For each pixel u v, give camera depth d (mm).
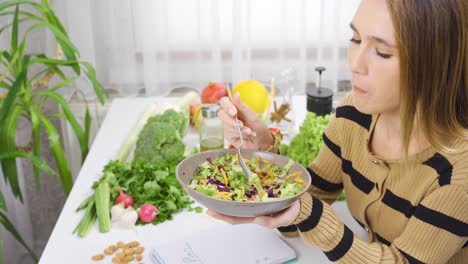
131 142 1640
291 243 1246
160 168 1424
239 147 1101
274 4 2074
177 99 2039
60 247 1238
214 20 2037
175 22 2084
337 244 994
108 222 1304
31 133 2191
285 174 1065
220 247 1202
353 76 903
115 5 2010
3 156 1614
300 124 1798
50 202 2377
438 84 854
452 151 897
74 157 2182
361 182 1101
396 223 1038
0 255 1726
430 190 952
